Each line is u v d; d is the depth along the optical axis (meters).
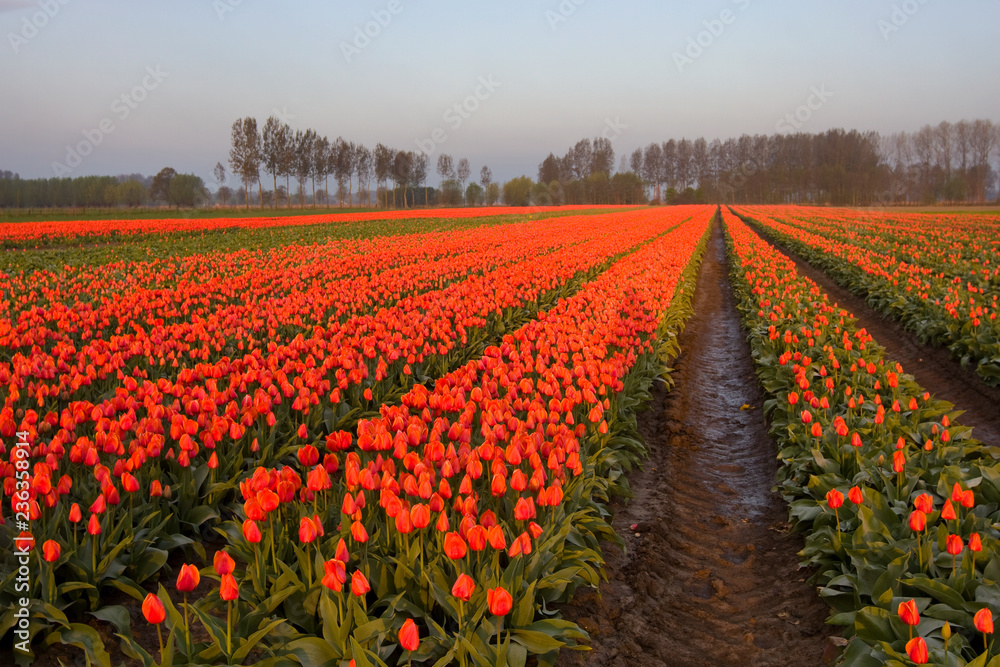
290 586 4.07
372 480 4.49
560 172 150.38
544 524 4.96
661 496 7.04
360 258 24.22
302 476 6.18
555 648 3.90
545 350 8.63
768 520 6.63
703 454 8.57
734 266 25.28
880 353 10.55
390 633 3.86
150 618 3.27
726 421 9.98
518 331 9.93
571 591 4.75
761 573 5.68
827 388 7.73
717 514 6.91
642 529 6.18
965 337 10.90
